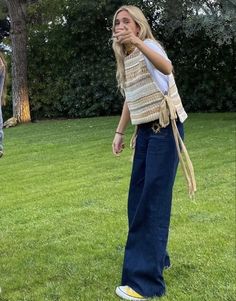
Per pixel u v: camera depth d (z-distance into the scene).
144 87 3.19
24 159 9.51
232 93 16.11
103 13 16.84
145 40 3.14
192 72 16.45
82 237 4.70
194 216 5.27
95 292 3.44
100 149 10.16
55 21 17.67
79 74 17.45
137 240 3.28
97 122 15.14
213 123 13.14
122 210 5.63
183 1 14.38
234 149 9.34
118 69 3.31
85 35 17.39
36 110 18.19
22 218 5.50
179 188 6.56
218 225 4.93
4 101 3.71
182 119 3.28
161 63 3.04
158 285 3.30
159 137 3.20
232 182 6.81
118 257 4.14
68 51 17.61
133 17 3.15
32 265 4.01
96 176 7.66
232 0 12.39
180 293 3.37
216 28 12.96
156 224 3.22
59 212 5.69
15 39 17.00
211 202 5.80
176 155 3.24
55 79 17.94
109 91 17.20
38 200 6.34
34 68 17.95
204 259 4.02
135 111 3.27
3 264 4.05
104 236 4.71
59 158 9.42
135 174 3.36
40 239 4.70
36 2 18.78
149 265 3.25
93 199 6.22
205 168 7.82
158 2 15.74
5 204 6.21
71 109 17.80
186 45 16.28
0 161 9.37
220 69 16.12
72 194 6.55
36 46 17.86
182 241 4.46
